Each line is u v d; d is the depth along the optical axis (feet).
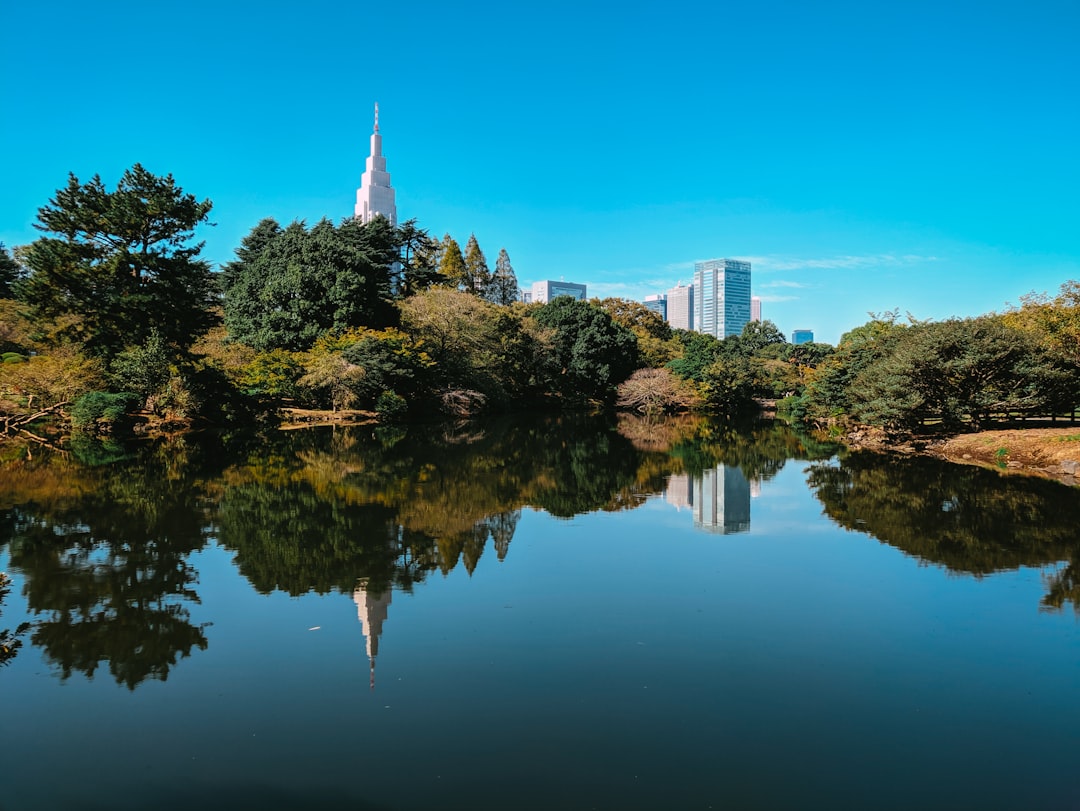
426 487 60.49
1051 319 90.48
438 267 281.74
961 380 86.94
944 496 56.34
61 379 97.25
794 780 17.29
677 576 34.47
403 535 42.63
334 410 136.98
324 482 62.08
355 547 39.60
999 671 23.67
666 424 148.66
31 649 25.34
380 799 16.49
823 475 69.21
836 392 121.19
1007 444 77.20
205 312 121.70
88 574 34.01
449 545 40.29
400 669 23.56
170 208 110.63
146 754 18.52
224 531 43.01
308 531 43.32
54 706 21.17
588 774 17.48
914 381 89.86
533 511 50.67
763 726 19.93
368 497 55.26
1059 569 35.47
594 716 20.44
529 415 174.91
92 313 107.96
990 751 18.74
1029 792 16.88
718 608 29.81
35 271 106.52
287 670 23.56
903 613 29.25
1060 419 93.20
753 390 198.08
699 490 60.54
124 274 109.70
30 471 65.92
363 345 133.90
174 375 105.40
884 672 23.53
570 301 218.79
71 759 18.34
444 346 163.12
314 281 148.05
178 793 16.83
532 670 23.53
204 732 19.61
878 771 17.74
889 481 64.54
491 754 18.39
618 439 111.86
